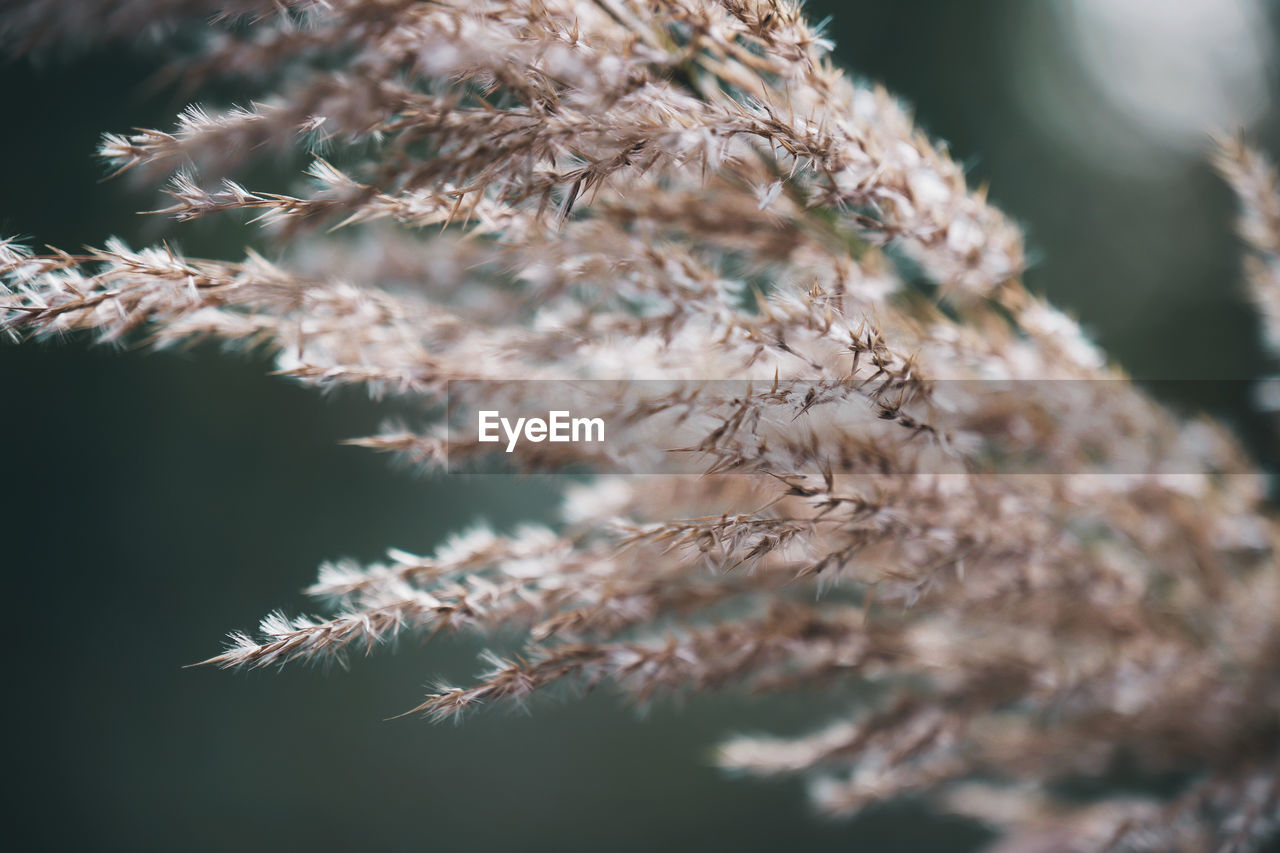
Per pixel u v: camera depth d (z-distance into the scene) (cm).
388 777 80
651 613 29
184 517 85
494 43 25
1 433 82
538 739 83
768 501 28
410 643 82
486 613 28
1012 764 33
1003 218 29
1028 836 33
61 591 82
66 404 85
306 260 28
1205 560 31
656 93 26
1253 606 31
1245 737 31
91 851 76
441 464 29
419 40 25
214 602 84
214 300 26
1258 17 73
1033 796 34
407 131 25
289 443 88
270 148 24
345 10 24
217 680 82
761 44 27
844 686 33
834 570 27
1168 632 31
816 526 27
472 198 27
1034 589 30
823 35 27
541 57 25
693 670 29
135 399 87
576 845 79
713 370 28
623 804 80
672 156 26
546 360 28
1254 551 31
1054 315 29
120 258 26
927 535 28
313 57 24
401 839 79
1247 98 74
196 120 24
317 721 81
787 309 27
